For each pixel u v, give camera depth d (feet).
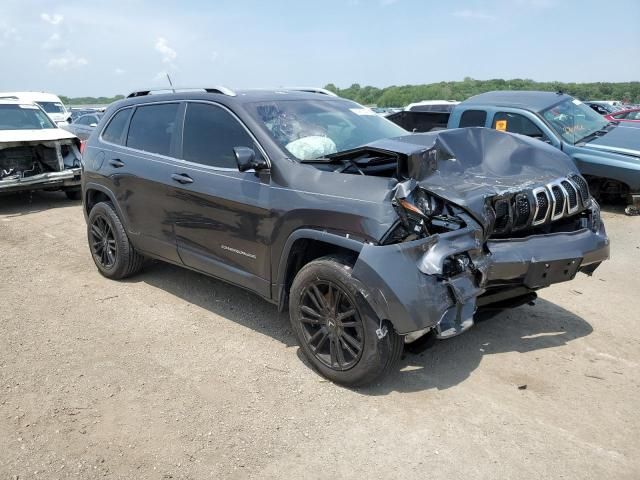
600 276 19.04
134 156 16.96
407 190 10.74
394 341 11.08
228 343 14.11
